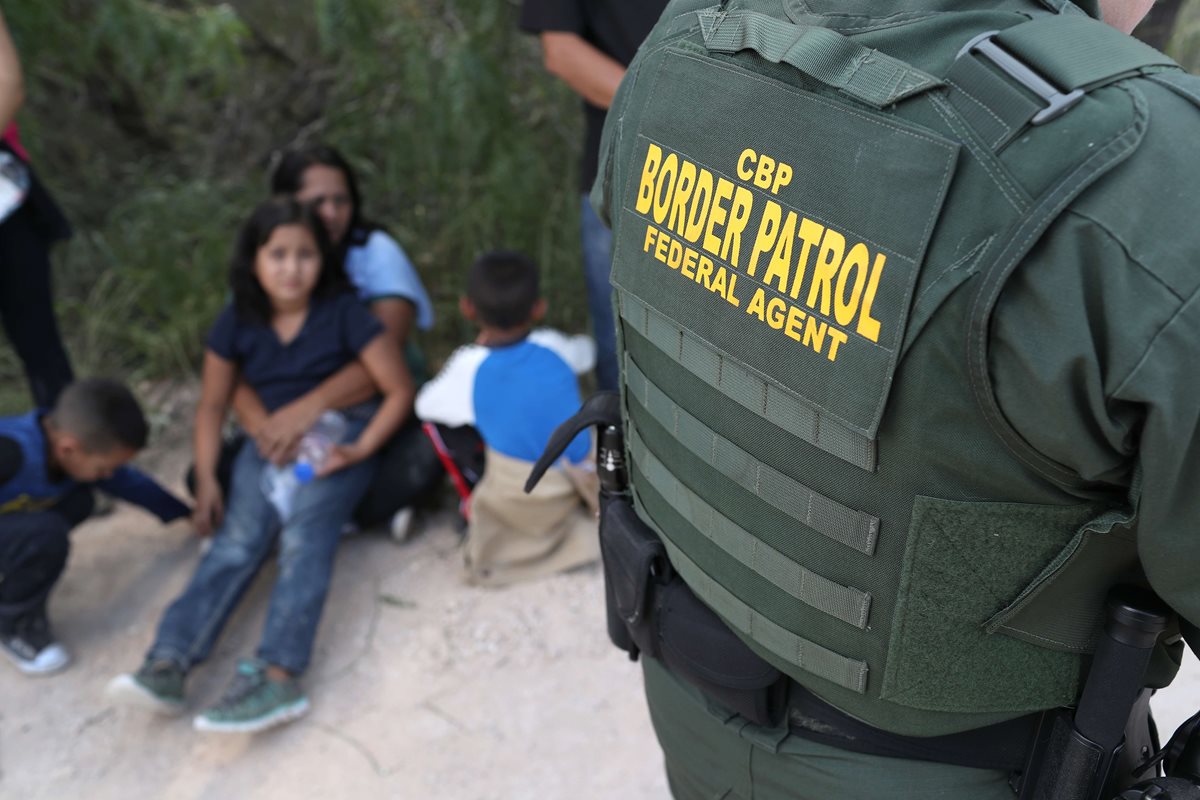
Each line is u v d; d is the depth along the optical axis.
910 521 0.74
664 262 0.89
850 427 0.73
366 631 2.25
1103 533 0.71
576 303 3.20
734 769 1.03
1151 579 0.70
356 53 2.94
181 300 3.33
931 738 0.88
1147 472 0.64
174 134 3.78
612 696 2.03
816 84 0.74
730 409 0.85
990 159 0.64
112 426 2.15
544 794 1.84
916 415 0.70
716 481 0.89
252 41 3.57
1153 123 0.61
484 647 2.17
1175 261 0.60
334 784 1.89
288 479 2.29
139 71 2.92
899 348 0.68
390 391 2.44
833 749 0.93
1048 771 0.83
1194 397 0.61
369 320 2.45
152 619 2.33
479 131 2.88
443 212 3.31
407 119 3.17
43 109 3.50
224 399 2.50
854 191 0.70
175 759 1.97
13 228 2.44
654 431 0.99
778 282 0.76
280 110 3.71
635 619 1.07
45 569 2.09
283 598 2.11
